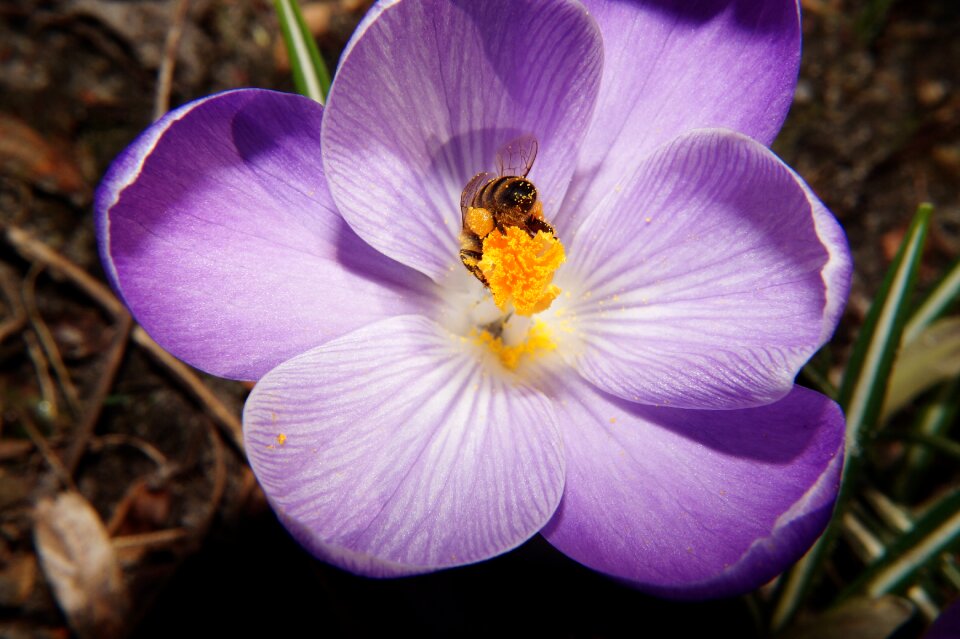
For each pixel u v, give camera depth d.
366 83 0.17
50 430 0.22
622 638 0.21
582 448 0.18
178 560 0.21
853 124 0.25
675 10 0.18
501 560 0.21
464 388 0.18
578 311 0.19
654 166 0.18
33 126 0.23
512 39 0.17
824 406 0.17
